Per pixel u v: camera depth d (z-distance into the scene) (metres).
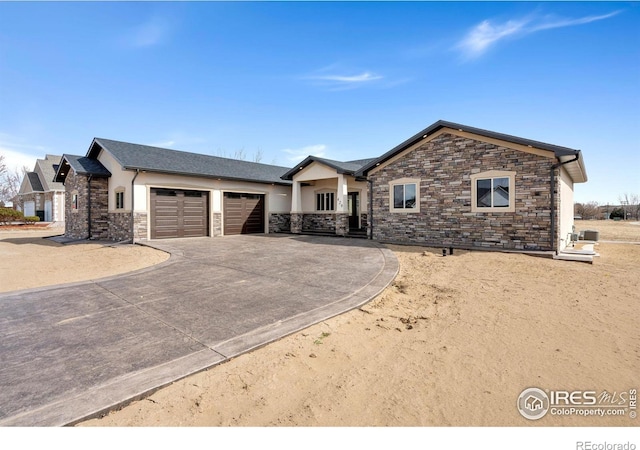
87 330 4.36
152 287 6.60
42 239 17.31
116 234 15.02
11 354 3.65
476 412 2.69
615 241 17.39
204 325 4.53
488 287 6.59
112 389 2.91
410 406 2.76
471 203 11.05
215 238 15.09
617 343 4.00
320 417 2.61
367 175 14.13
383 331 4.48
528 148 9.93
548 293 6.15
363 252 10.66
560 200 10.14
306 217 18.92
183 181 14.88
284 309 5.20
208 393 2.93
